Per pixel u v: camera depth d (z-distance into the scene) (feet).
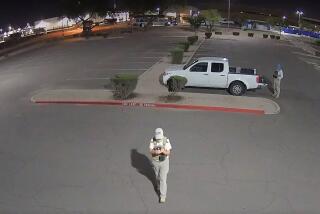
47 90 74.43
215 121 53.52
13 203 33.30
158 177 32.86
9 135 49.90
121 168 39.50
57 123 53.93
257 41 179.32
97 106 61.21
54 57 125.49
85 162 41.06
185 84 65.10
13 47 168.76
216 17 205.98
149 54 119.96
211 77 67.82
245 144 45.55
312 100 66.33
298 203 32.99
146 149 44.29
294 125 52.60
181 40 166.81
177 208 32.14
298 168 39.45
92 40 178.91
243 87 67.41
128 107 60.23
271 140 46.93
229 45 151.53
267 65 103.60
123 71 89.71
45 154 43.39
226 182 36.40
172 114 56.54
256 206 32.48
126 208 32.22
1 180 37.45
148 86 71.56
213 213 31.45
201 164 40.09
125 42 163.02
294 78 86.38
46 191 35.22
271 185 35.96
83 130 50.72
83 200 33.58
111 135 48.67
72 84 78.54
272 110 58.49
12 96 72.33
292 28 272.92
